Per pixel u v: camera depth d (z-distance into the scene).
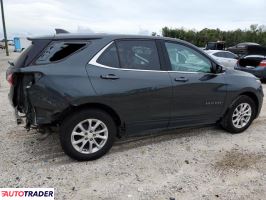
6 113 6.41
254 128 5.95
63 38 4.12
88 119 4.10
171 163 4.28
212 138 5.30
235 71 5.57
